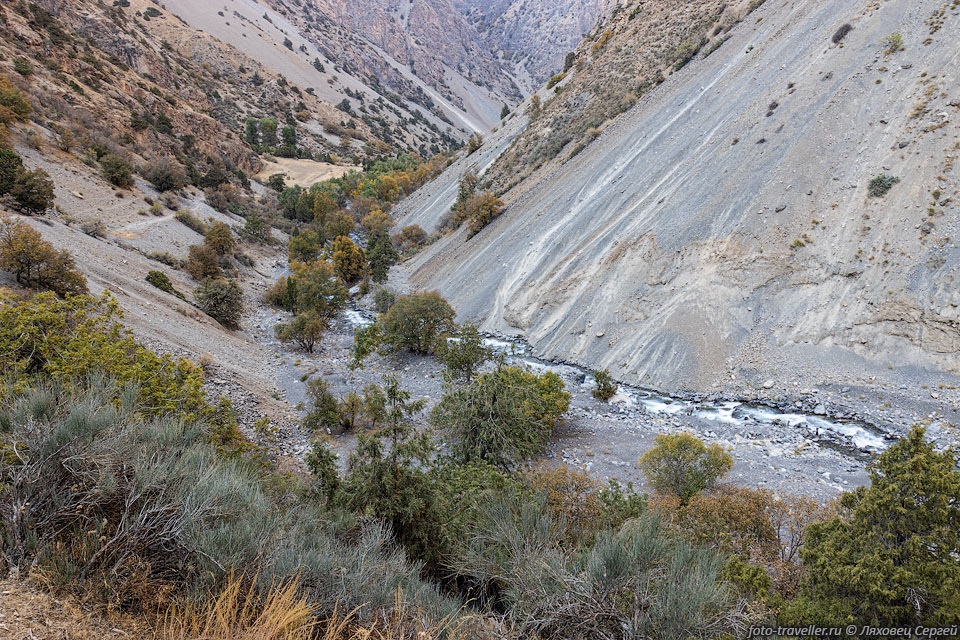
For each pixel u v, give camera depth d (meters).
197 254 47.50
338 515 8.86
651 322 30.66
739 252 29.73
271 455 18.11
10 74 61.09
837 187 28.77
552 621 5.77
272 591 4.98
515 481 12.03
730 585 6.13
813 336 25.36
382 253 58.03
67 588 4.29
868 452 19.56
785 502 12.23
